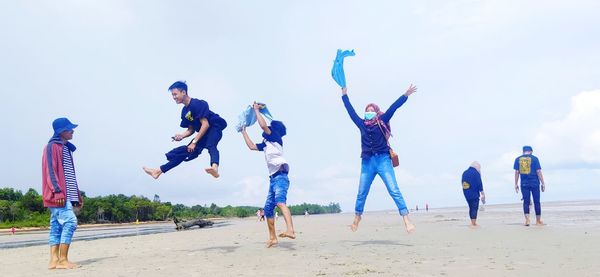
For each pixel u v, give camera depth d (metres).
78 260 6.77
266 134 7.22
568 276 3.97
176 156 6.20
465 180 11.85
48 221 56.53
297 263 5.30
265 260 5.68
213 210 106.69
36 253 9.05
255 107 7.05
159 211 80.12
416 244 7.16
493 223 12.71
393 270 4.58
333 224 17.42
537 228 9.91
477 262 4.97
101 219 69.69
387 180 7.02
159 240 11.45
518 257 5.27
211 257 6.21
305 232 11.84
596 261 4.77
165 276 4.71
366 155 7.18
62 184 5.93
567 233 8.23
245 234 12.85
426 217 22.08
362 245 7.18
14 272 5.69
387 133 7.12
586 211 21.75
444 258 5.37
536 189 11.12
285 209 7.16
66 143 6.27
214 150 6.21
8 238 26.39
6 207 57.00
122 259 6.58
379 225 14.76
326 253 6.19
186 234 14.96
